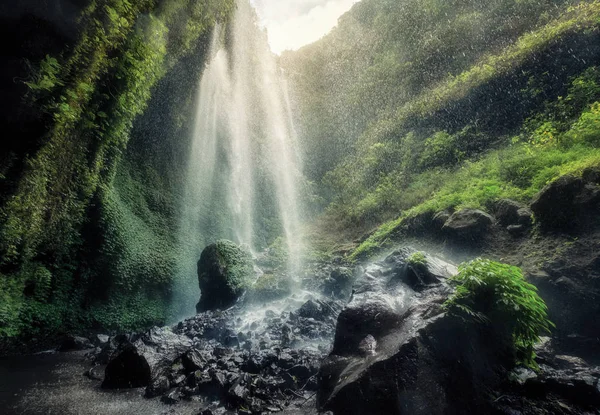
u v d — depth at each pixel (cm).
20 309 885
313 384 529
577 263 654
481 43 2583
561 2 2183
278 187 2730
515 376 431
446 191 1329
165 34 1365
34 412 487
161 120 1764
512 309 443
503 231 883
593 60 1437
